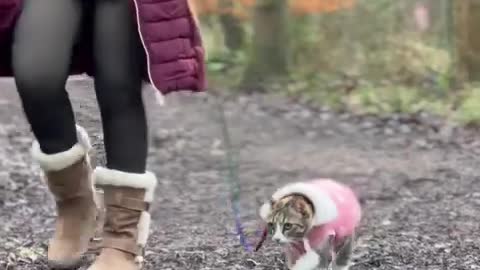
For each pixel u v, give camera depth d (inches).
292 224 172.7
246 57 895.7
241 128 601.6
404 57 780.6
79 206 181.9
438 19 835.4
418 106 625.6
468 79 667.4
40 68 157.4
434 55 765.9
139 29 161.2
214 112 662.5
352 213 181.9
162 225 302.2
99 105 168.6
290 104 719.7
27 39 157.8
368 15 904.9
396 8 896.9
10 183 358.3
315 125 612.1
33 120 164.2
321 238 174.1
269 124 621.0
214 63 866.1
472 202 342.0
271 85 823.7
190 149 513.7
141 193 169.6
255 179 421.4
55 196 181.8
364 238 268.2
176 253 245.4
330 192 179.3
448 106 614.5
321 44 905.5
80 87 183.8
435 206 335.3
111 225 169.5
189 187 396.2
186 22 164.1
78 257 182.2
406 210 327.3
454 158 464.8
